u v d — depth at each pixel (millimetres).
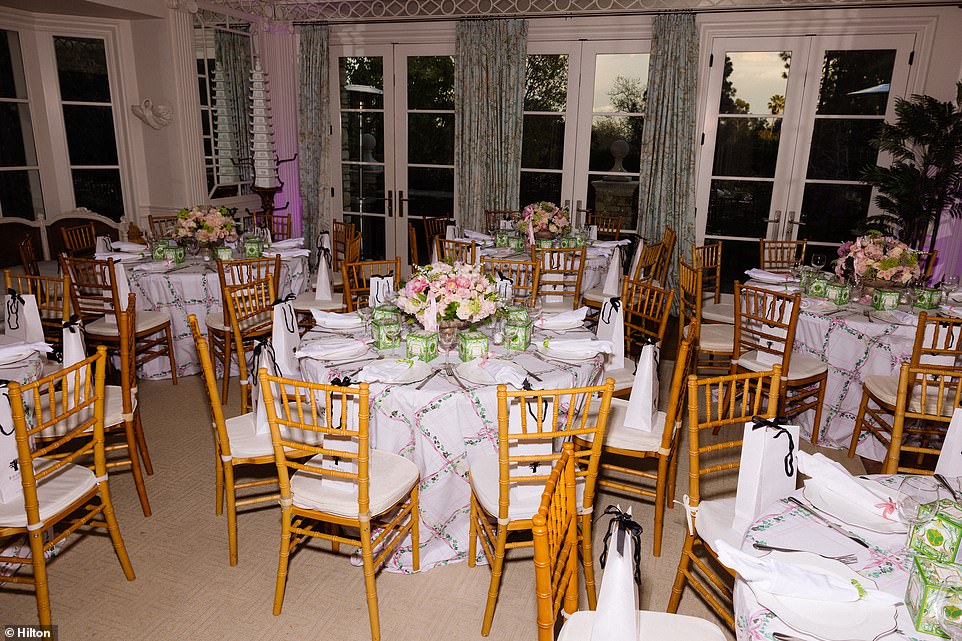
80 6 5414
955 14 5406
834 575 1403
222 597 2475
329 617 2383
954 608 1250
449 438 2510
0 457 2164
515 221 6246
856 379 3588
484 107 6719
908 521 1626
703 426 2201
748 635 1339
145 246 5020
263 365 2648
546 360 2750
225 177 6836
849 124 5883
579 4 6270
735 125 6199
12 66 5715
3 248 5637
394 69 7090
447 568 2670
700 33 6062
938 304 3693
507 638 2291
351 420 2561
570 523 1759
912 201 5176
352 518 2230
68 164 6129
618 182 6691
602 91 6508
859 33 5672
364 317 3150
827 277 4004
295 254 4949
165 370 4598
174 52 5965
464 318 2646
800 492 1812
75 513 2945
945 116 5004
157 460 3496
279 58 7332
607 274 5316
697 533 2186
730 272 6543
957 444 2074
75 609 2391
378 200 7551
